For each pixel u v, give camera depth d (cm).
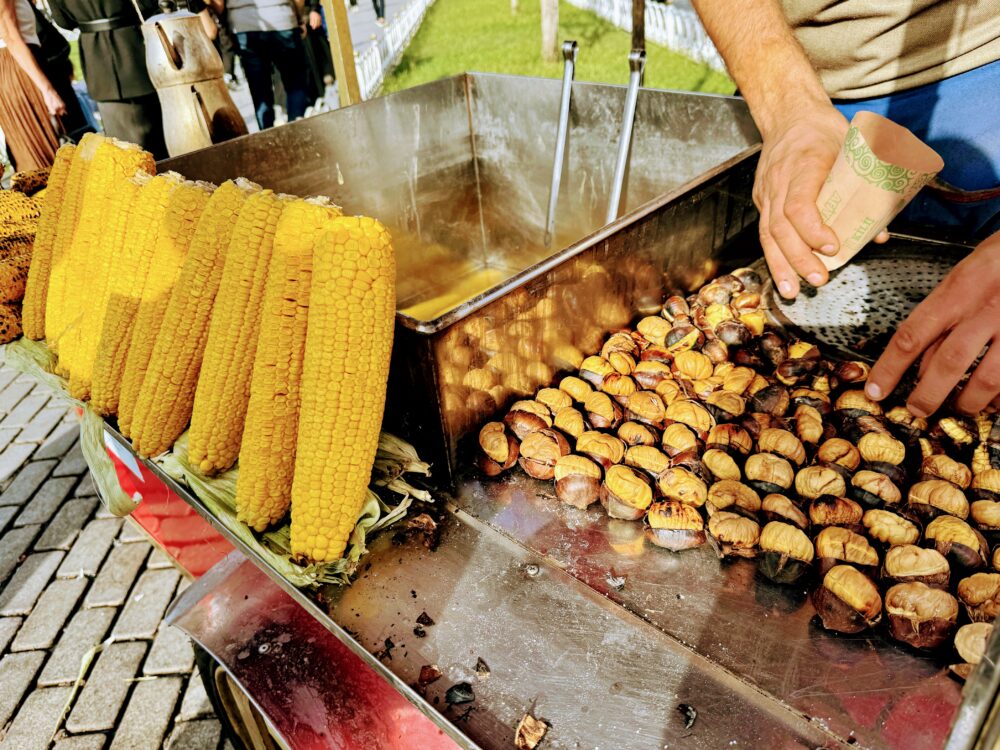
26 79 468
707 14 170
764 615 101
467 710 91
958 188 162
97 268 159
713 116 207
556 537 116
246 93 838
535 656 97
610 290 148
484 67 862
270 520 118
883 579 101
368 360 105
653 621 101
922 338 102
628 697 91
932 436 123
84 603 247
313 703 112
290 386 115
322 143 229
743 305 160
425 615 104
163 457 138
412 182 264
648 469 124
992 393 102
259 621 126
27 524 284
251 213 118
